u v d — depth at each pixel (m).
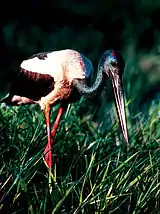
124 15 24.34
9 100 10.45
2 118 10.13
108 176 8.94
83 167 10.04
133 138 10.76
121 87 9.46
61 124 10.47
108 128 11.20
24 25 24.11
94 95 9.61
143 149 10.47
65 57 9.62
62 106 9.98
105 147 10.45
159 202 8.88
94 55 20.08
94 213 8.53
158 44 20.50
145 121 11.32
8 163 9.52
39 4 24.78
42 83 9.73
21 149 9.67
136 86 14.96
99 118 12.64
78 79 9.59
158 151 9.54
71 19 24.81
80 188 9.20
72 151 10.43
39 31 23.14
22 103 10.40
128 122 11.47
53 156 10.09
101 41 22.44
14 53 21.05
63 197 8.26
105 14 24.80
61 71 9.57
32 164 9.12
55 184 8.70
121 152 10.28
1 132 9.89
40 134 10.05
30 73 9.80
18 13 24.53
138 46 21.83
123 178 8.65
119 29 24.20
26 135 10.11
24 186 8.35
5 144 9.70
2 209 8.65
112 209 8.53
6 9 24.36
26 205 8.72
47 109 9.89
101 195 8.57
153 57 19.39
